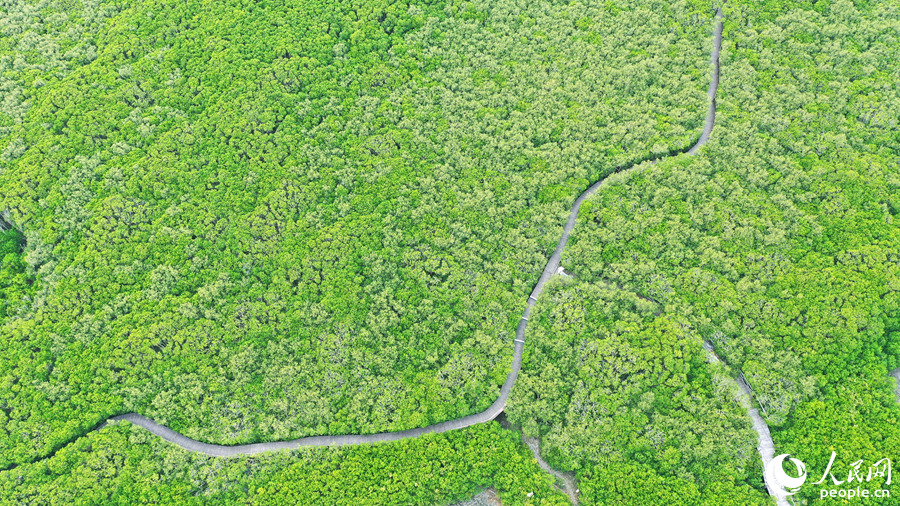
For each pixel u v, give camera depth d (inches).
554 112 4650.6
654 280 3954.2
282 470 3560.5
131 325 3846.0
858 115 4443.9
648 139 4485.7
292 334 3907.5
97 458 3508.9
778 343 3700.8
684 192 4237.2
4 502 3403.1
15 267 4060.0
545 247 4180.6
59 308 3860.7
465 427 3705.7
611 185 4345.5
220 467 3563.0
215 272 4030.5
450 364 3791.8
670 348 3688.5
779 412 3528.5
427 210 4256.9
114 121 4473.4
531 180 4365.2
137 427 3659.0
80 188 4212.6
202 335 3838.6
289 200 4252.0
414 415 3668.8
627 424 3577.8
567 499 3464.6
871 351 3639.3
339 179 4382.4
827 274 3804.1
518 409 3661.4
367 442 3686.0
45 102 4480.8
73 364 3740.2
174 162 4340.6
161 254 4072.3
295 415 3705.7
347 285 4001.0
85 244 4060.0
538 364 3814.0
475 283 4020.7
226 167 4347.9
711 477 3422.7
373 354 3836.1
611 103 4682.6
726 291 3843.5
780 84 4601.4
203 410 3698.3
